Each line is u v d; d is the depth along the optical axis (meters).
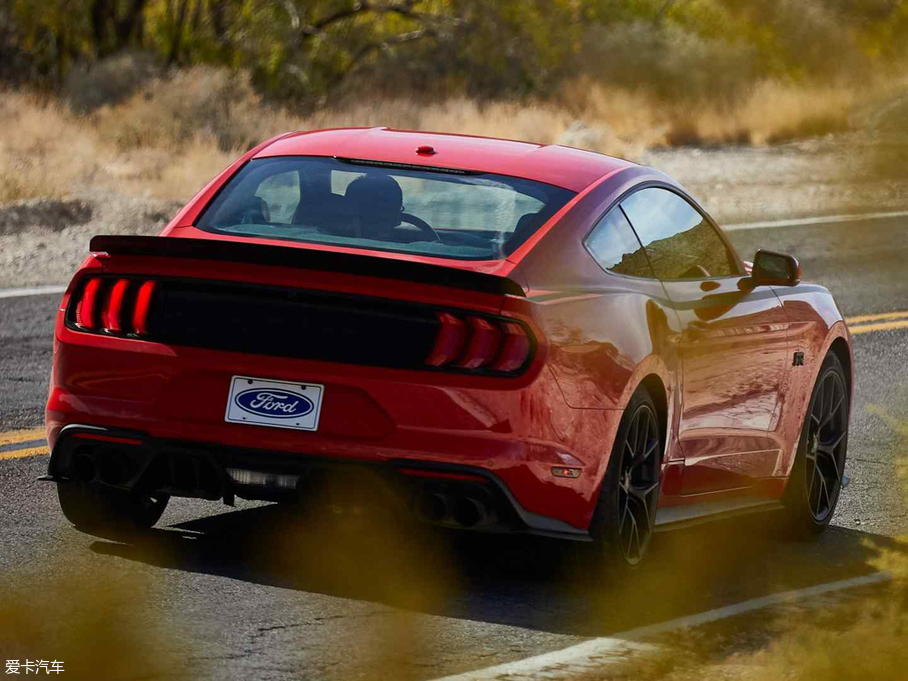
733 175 62.69
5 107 63.16
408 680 11.25
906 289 40.09
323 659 11.67
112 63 69.88
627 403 14.11
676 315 15.19
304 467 13.11
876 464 22.19
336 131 16.56
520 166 15.38
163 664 11.29
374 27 84.19
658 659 12.09
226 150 60.69
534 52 81.88
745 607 14.19
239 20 79.94
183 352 13.36
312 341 13.16
